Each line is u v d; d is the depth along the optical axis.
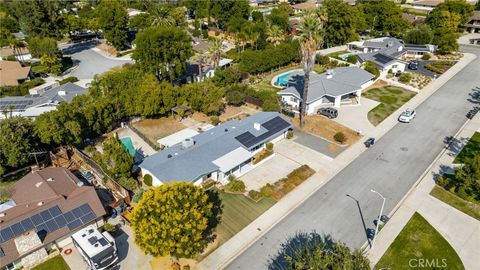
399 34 111.62
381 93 74.00
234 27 114.62
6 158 46.78
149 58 73.88
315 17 56.53
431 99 70.44
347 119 63.03
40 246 34.03
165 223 31.17
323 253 27.17
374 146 54.56
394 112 65.50
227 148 49.06
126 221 39.06
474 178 42.16
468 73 83.31
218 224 39.31
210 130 54.62
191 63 89.75
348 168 49.31
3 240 33.81
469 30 121.25
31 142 49.03
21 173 49.03
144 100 60.84
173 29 75.62
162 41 73.19
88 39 130.25
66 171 45.34
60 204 37.97
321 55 95.00
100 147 55.25
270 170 48.88
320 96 66.31
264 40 101.06
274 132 54.28
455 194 43.47
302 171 47.91
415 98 71.12
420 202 42.31
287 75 85.94
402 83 78.06
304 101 58.81
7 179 47.62
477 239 36.78
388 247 35.94
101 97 60.19
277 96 68.19
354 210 41.34
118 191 43.91
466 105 67.44
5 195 41.59
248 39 99.81
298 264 26.34
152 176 44.66
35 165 50.34
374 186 45.47
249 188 45.12
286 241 37.06
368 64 80.88
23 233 33.75
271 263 34.53
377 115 64.38
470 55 96.56
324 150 53.78
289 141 56.34
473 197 42.62
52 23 108.81
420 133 58.12
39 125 49.72
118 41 108.81
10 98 68.62
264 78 85.00
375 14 114.88
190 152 47.56
